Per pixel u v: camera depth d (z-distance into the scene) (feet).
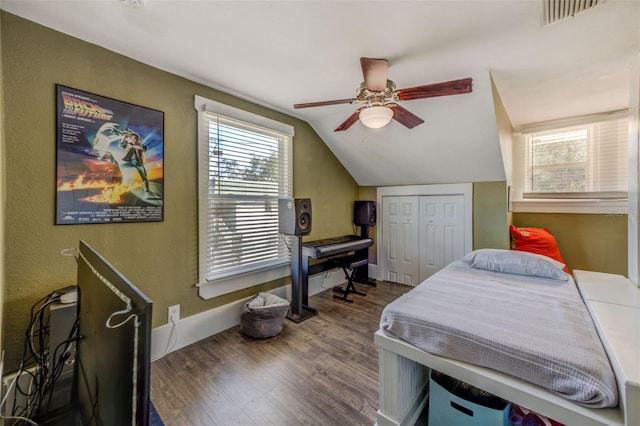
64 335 4.86
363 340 7.69
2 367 4.61
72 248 5.53
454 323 4.49
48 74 5.24
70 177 5.51
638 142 5.70
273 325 7.77
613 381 3.24
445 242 11.56
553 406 3.42
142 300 1.62
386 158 11.37
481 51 5.89
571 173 10.10
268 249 9.58
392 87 6.15
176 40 5.63
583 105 8.86
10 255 4.90
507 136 9.83
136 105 6.40
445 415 4.56
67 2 4.55
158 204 6.79
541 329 4.29
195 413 5.08
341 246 10.60
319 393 5.61
